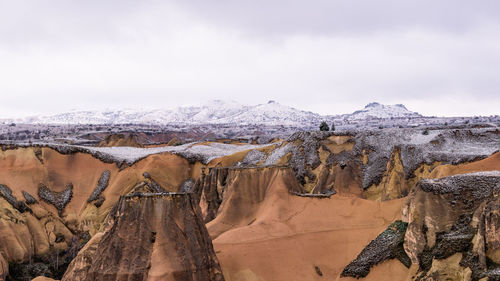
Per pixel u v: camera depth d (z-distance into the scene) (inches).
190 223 1537.9
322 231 1972.2
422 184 1680.6
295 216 2106.3
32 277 2306.8
